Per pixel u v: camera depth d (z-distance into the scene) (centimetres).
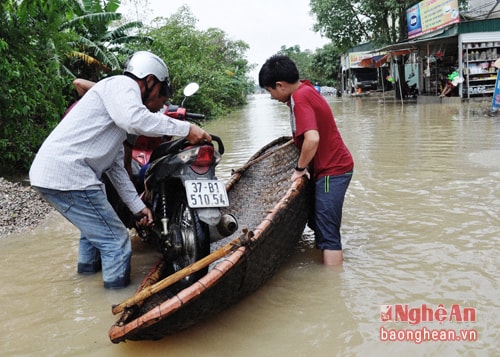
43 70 814
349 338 260
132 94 296
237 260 259
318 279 335
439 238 390
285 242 335
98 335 278
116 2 1291
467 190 516
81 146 305
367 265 352
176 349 259
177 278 256
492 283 310
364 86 3422
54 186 304
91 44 1226
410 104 1955
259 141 1066
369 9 2391
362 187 563
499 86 1260
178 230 318
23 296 332
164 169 315
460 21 1714
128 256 338
